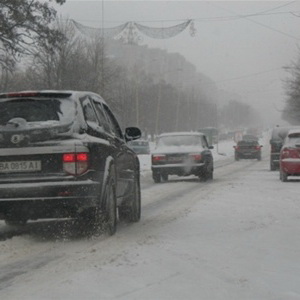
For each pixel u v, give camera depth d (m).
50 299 4.91
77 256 6.59
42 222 9.62
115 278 5.54
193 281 5.43
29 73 37.69
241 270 5.84
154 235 7.91
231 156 49.16
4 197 7.09
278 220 9.16
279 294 5.02
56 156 7.17
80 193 7.11
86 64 38.44
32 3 23.73
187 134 19.59
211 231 8.19
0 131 7.32
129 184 9.13
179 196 13.73
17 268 6.11
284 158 17.47
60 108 7.57
